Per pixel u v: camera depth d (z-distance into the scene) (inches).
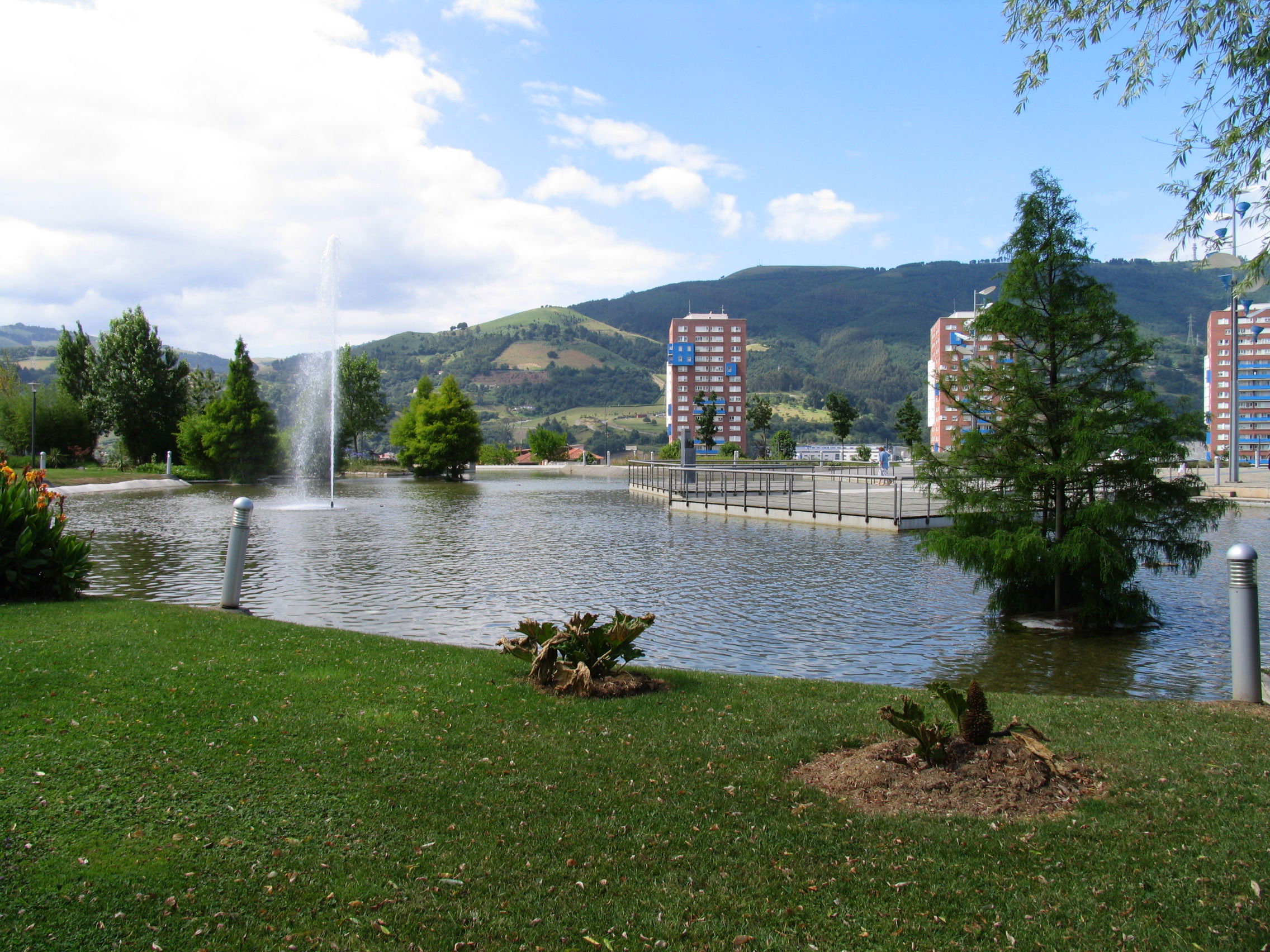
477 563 729.0
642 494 1772.9
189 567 684.1
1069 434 475.8
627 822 172.9
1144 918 138.4
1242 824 174.2
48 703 230.7
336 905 139.2
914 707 203.0
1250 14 234.5
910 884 149.0
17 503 413.1
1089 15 263.7
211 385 2908.5
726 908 140.7
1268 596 559.5
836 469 2493.8
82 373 2647.6
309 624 462.0
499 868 152.5
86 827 161.2
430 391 2795.3
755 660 403.9
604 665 288.4
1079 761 213.0
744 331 6072.8
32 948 123.7
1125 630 478.3
